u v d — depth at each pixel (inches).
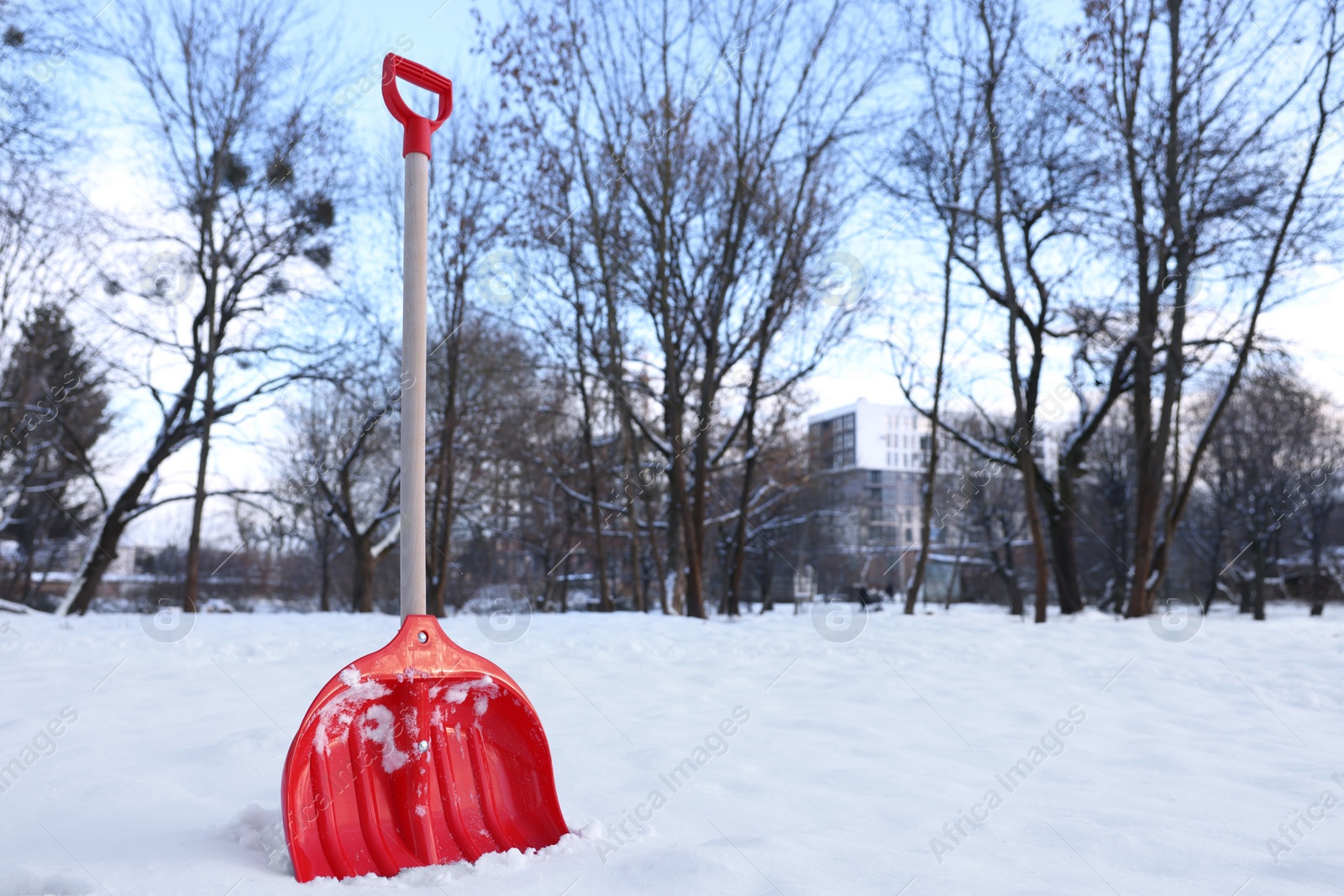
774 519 1084.5
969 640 353.7
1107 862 92.4
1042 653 311.7
